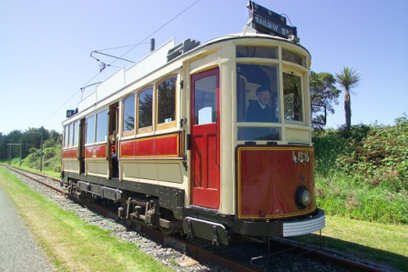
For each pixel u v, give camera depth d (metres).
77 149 10.20
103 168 7.84
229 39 4.18
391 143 10.91
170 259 4.65
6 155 94.75
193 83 4.70
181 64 4.84
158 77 5.45
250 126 4.07
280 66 4.26
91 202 9.77
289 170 4.05
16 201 10.16
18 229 6.34
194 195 4.54
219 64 4.23
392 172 9.52
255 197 3.88
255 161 3.93
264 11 4.88
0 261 4.51
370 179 9.80
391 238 5.66
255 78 4.22
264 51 4.26
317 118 15.05
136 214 6.11
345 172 11.12
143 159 5.79
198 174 4.50
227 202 3.97
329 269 4.27
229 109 4.09
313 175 4.55
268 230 3.71
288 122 4.34
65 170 12.14
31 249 5.06
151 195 6.12
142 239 5.87
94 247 5.12
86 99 10.06
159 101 5.45
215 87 4.32
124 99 6.86
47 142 66.00
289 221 3.84
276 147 4.01
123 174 6.70
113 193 7.08
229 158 4.02
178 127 4.83
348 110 13.85
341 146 12.53
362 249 4.99
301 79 4.72
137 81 6.25
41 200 10.61
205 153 4.40
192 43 5.12
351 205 7.88
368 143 11.66
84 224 6.90
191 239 4.77
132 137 6.29
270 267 4.32
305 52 4.65
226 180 4.01
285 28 5.16
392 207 7.27
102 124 8.06
